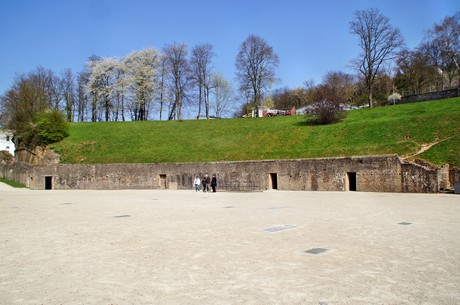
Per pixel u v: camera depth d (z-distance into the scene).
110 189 56.78
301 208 24.27
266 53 87.81
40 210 25.30
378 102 103.19
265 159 50.59
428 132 44.94
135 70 97.38
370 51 79.69
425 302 7.42
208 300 7.68
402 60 100.50
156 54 99.12
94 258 11.37
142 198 35.72
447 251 11.57
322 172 43.38
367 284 8.55
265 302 7.52
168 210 24.38
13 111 80.56
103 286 8.66
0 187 61.91
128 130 75.44
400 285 8.45
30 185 61.66
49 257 11.56
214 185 46.09
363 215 20.17
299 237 14.12
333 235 14.43
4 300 7.77
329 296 7.81
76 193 46.47
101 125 80.12
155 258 11.25
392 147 43.38
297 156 48.94
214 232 15.52
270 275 9.34
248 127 69.19
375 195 34.69
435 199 29.20
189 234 15.15
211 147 61.22
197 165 51.81
